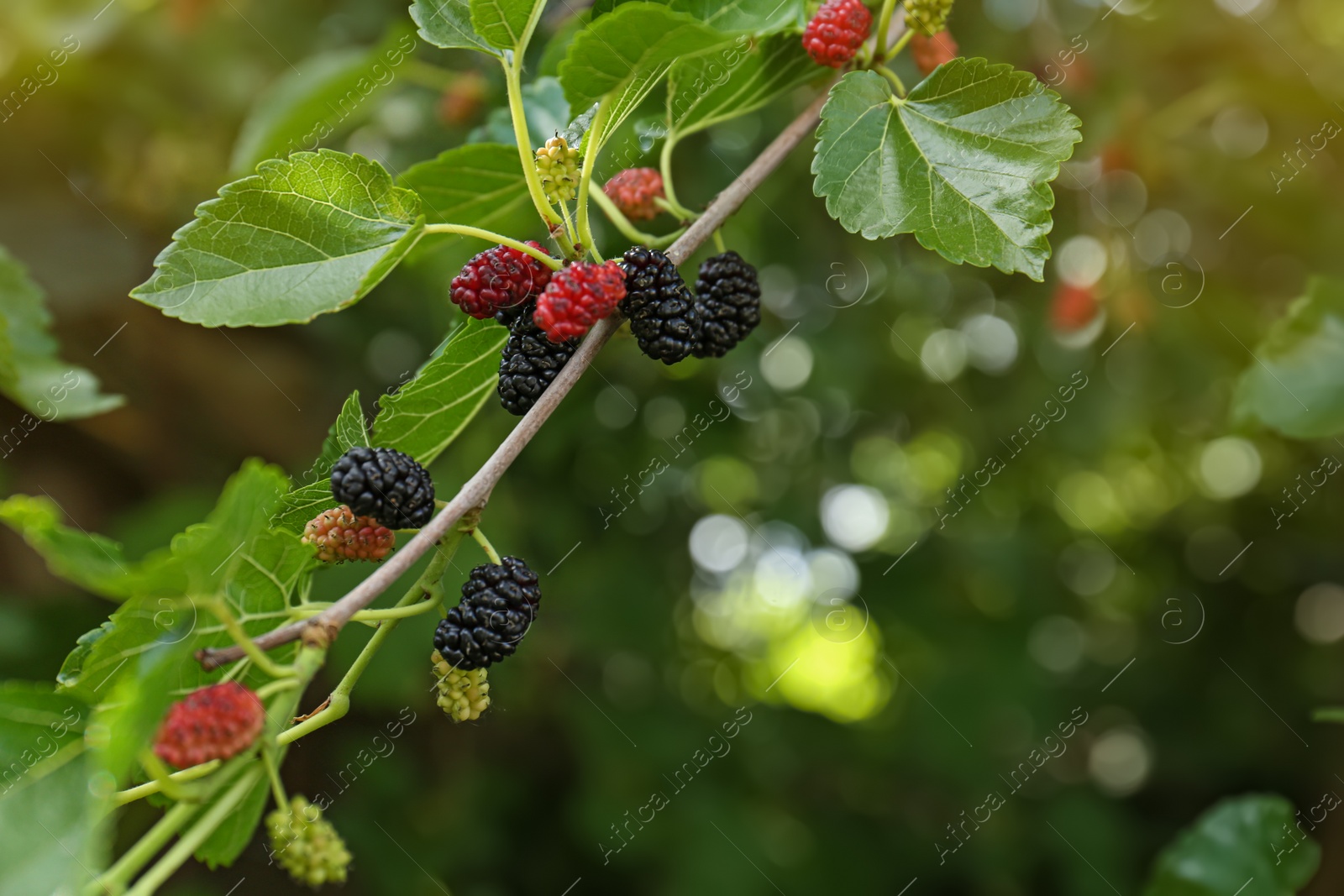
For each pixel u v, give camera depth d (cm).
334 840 58
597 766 117
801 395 116
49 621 87
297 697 58
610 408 108
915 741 130
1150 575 147
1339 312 72
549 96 73
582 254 62
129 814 86
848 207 64
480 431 101
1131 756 145
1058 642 146
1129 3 104
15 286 68
